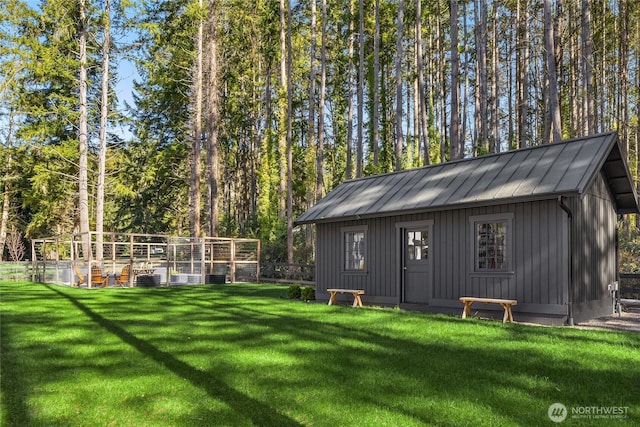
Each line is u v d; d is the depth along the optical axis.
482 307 12.48
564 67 33.94
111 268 23.89
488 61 38.44
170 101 38.38
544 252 11.40
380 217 15.07
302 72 41.44
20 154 32.62
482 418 4.84
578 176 10.90
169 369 6.69
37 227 38.44
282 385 5.92
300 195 42.34
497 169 13.07
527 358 7.29
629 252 19.92
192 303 14.80
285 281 25.61
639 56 33.09
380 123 43.38
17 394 5.66
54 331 9.64
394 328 9.92
